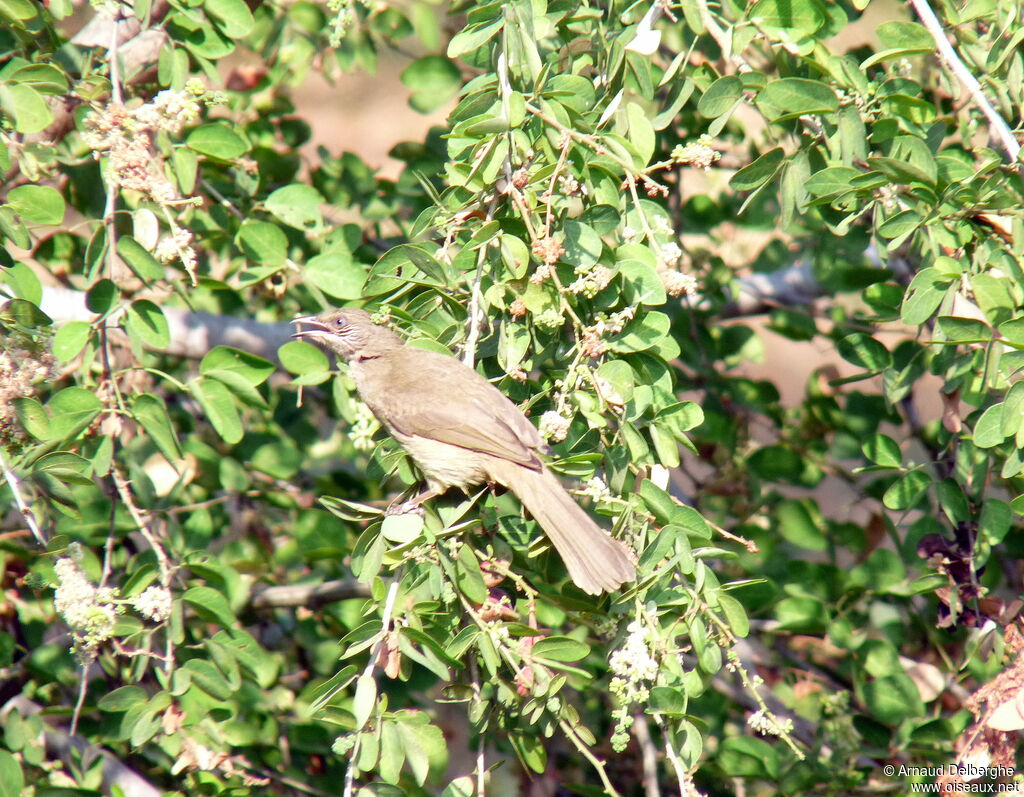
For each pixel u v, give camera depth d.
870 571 11.94
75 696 11.24
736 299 13.69
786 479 12.90
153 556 10.77
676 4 9.01
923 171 8.33
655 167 8.34
